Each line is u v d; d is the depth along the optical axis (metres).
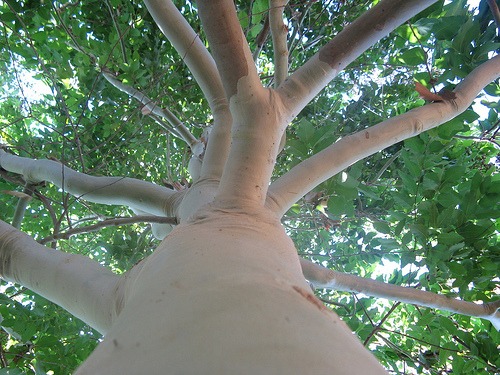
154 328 0.67
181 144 5.26
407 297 2.63
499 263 2.74
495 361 2.97
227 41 1.29
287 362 0.58
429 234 2.77
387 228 2.92
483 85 2.18
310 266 2.47
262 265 0.89
